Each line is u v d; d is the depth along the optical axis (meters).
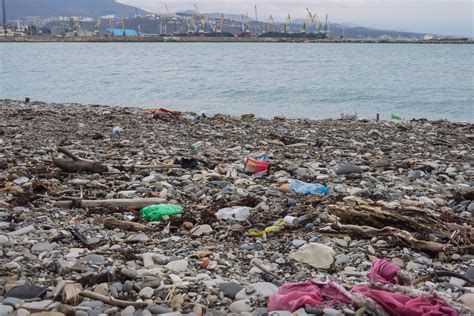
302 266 8.12
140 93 47.25
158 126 23.39
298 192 12.27
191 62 98.00
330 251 8.38
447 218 10.40
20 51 149.62
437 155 18.58
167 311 6.28
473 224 10.27
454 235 9.23
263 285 7.11
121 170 14.32
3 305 6.23
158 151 17.22
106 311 6.21
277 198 11.82
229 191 12.17
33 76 63.00
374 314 6.08
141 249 8.64
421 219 9.88
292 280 7.58
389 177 14.45
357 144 20.33
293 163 16.02
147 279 7.10
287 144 20.14
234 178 13.64
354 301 6.25
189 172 14.23
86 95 45.41
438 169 15.62
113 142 19.03
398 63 100.19
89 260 7.86
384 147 19.84
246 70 77.81
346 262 8.27
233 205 11.11
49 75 64.75
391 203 11.02
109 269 7.48
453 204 11.84
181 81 58.44
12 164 14.49
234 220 10.18
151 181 12.99
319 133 23.05
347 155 17.77
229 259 8.36
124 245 8.83
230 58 115.75
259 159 16.33
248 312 6.30
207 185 12.79
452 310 5.98
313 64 95.06
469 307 6.43
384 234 9.29
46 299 6.52
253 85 54.34
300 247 8.62
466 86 55.66
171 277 7.35
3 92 46.31
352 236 9.43
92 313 6.12
